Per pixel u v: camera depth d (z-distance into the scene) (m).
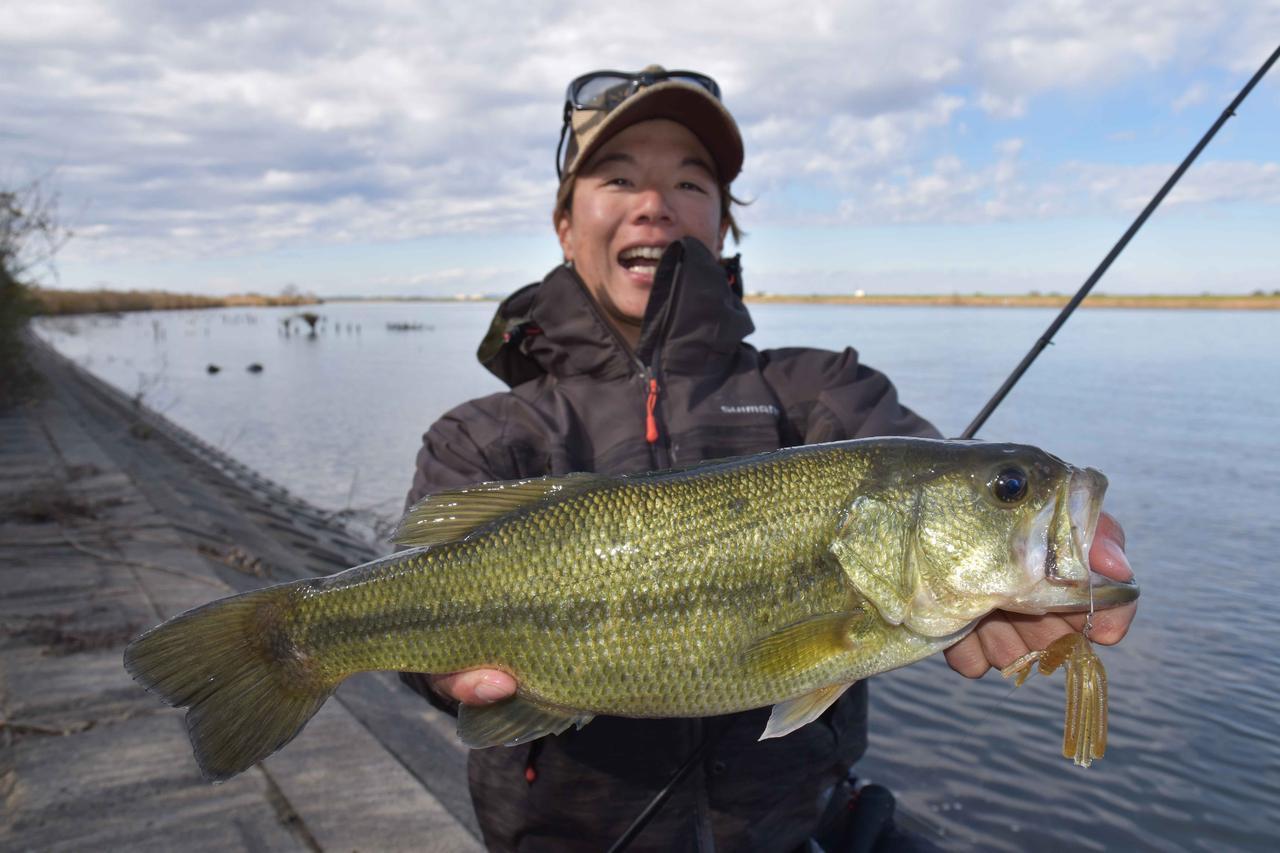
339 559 3.13
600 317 0.69
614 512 0.55
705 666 0.54
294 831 0.94
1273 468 3.31
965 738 1.57
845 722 0.64
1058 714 1.66
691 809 0.59
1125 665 1.76
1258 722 1.54
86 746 1.10
